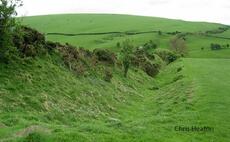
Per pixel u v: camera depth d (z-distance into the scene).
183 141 29.09
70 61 57.81
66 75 52.22
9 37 42.47
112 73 72.62
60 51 57.44
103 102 51.81
